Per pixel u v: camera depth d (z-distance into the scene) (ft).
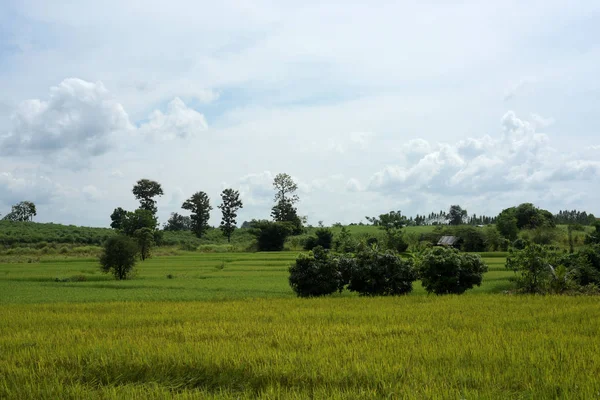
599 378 29.40
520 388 29.01
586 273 87.81
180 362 35.78
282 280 118.62
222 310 64.95
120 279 132.36
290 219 386.93
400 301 71.51
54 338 46.62
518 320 50.83
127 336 46.26
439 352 36.42
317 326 49.26
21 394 31.60
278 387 30.42
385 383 30.42
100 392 31.60
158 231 308.81
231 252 292.81
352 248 213.66
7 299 84.84
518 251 87.40
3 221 371.76
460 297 75.25
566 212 392.88
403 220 246.88
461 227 233.14
